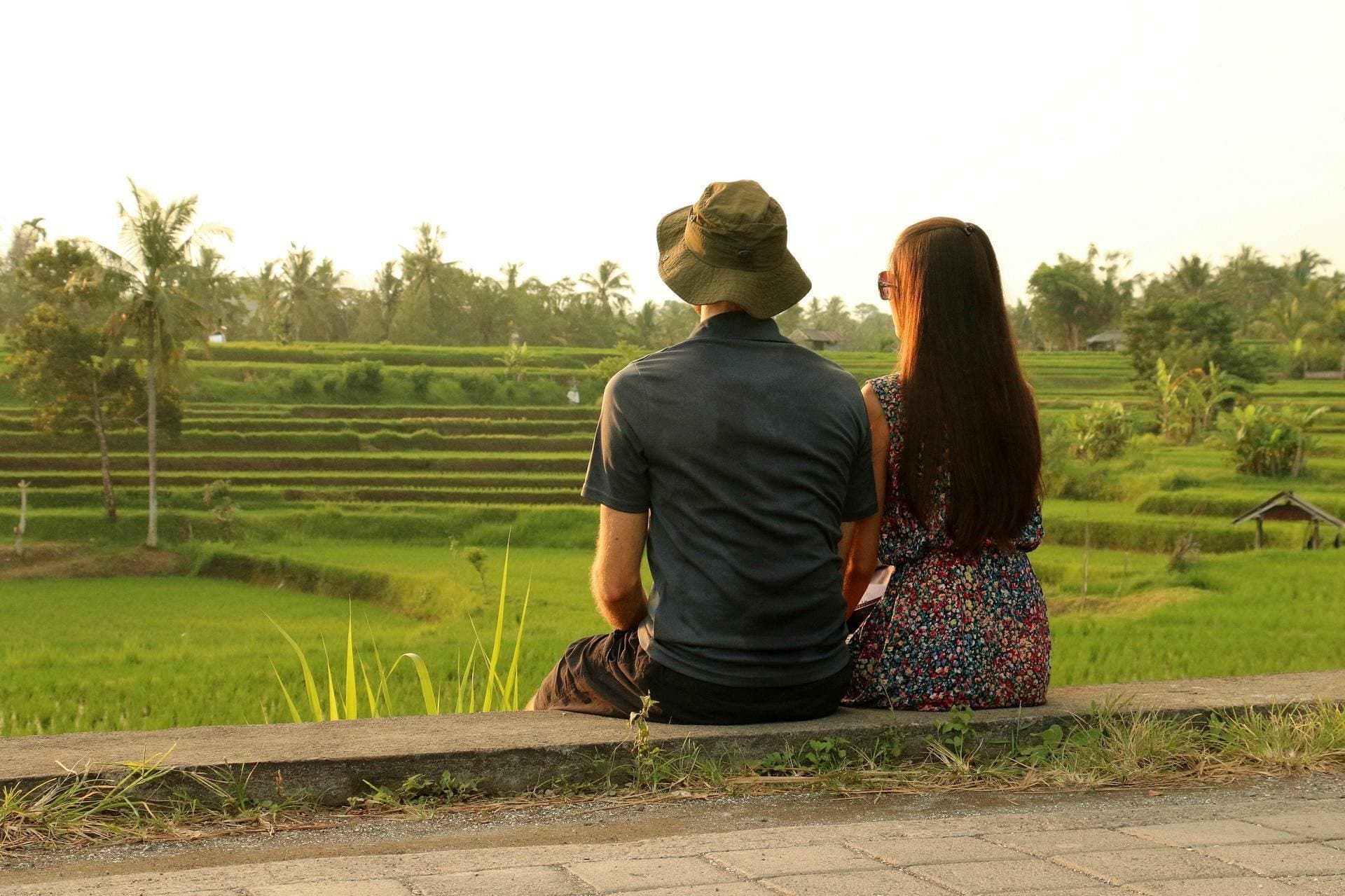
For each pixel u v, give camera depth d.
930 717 2.71
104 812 2.18
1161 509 36.94
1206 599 21.72
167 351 43.16
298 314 109.62
